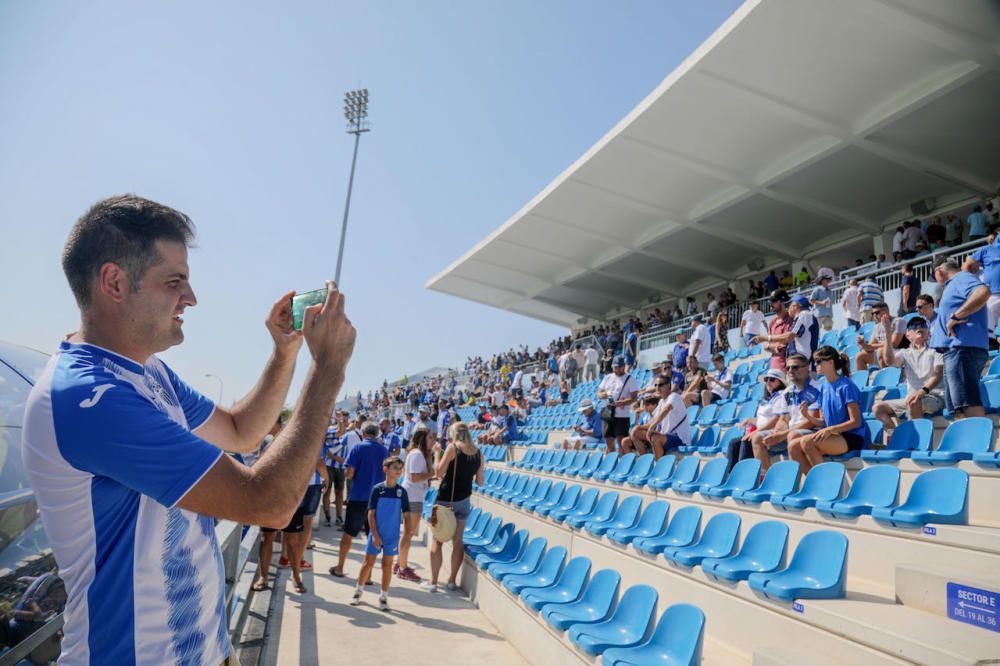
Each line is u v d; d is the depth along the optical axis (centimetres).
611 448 1016
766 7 1278
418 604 703
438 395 3381
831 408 580
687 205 2197
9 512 172
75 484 120
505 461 1384
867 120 1537
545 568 609
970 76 1320
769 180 1852
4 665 158
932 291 1122
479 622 642
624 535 565
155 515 128
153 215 136
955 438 534
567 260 2925
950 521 383
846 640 320
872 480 472
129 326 135
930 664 270
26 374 225
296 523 725
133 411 119
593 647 392
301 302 149
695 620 355
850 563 429
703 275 2822
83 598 121
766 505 512
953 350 572
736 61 1442
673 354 1449
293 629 577
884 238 1984
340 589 750
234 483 121
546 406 2069
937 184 1766
